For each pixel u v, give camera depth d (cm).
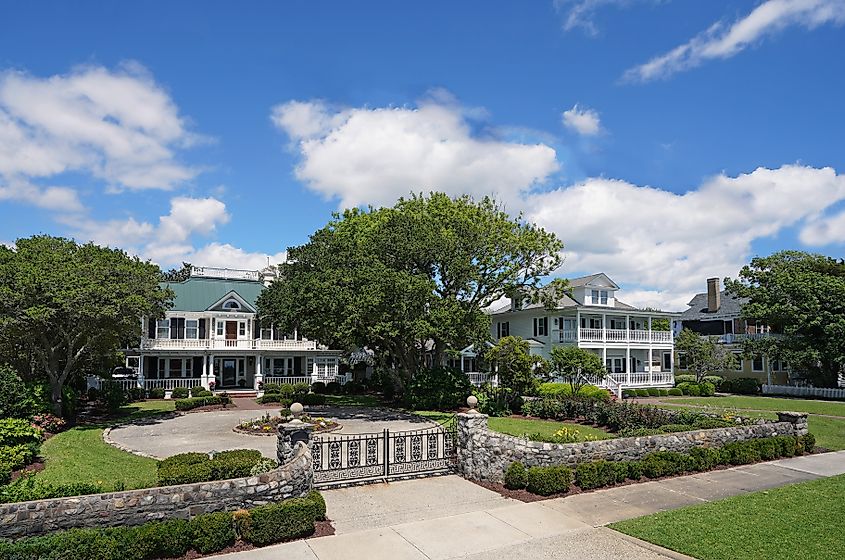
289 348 4262
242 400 3488
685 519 1052
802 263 4484
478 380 3978
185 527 888
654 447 1500
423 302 2694
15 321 2117
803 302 4094
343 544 948
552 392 3462
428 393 2980
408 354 3244
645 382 4428
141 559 850
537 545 940
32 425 1823
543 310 4497
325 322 2630
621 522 1048
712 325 5503
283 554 903
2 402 1838
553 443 1384
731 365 4594
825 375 4178
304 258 3108
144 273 2572
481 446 1370
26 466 1500
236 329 4244
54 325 2294
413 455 1445
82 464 1533
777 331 4688
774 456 1645
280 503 1002
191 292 4259
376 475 1357
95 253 2592
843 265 4500
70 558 795
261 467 1120
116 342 2741
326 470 1354
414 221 3030
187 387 3775
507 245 3209
